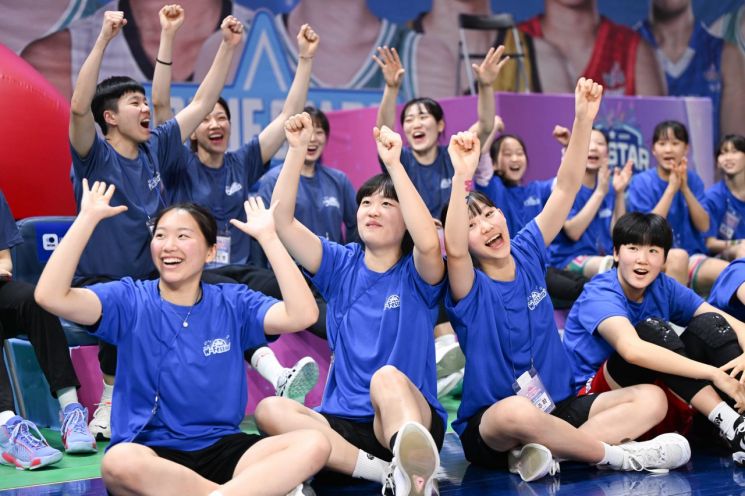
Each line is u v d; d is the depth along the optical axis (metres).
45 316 3.27
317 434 2.51
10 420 3.08
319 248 2.96
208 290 2.72
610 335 3.15
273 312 2.66
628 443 2.96
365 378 2.86
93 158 3.59
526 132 5.33
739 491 2.68
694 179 5.52
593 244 5.12
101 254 3.63
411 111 4.54
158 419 2.58
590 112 3.10
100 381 3.60
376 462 2.75
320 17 6.11
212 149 4.07
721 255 5.37
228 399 2.63
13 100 4.26
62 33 5.36
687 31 7.30
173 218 2.62
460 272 2.89
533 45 6.79
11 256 3.75
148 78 5.57
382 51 4.38
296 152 2.86
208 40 5.73
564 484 2.80
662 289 3.37
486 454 2.98
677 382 3.06
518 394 3.00
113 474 2.37
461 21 6.49
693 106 6.00
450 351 4.01
